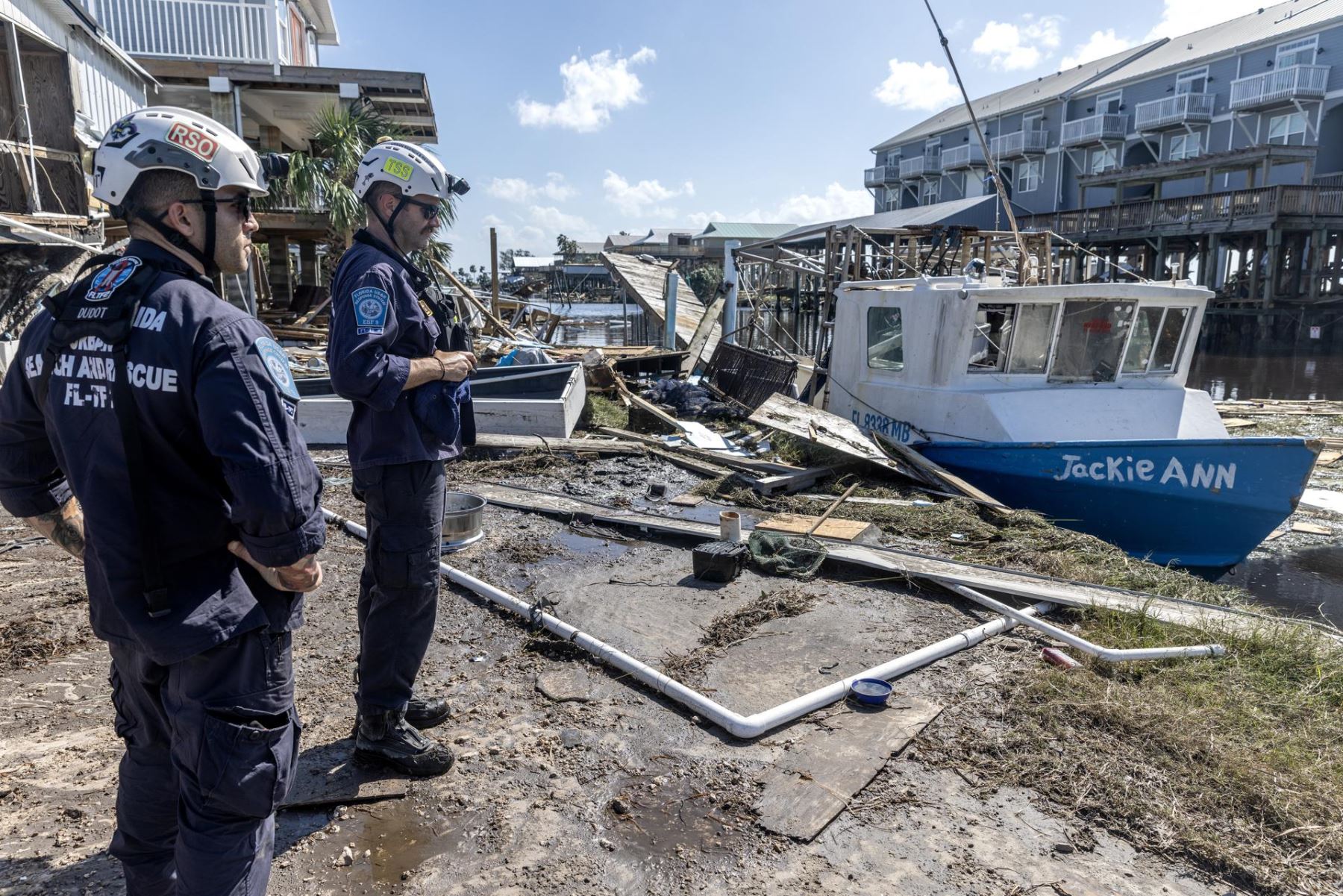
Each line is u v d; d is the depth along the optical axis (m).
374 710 2.94
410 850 2.59
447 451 2.83
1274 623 4.24
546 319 25.14
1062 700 3.42
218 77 17.28
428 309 2.87
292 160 17.36
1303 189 26.98
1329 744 3.16
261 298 20.55
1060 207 40.91
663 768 3.04
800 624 4.36
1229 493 6.50
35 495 1.92
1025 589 4.66
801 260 16.31
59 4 11.55
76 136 11.70
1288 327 29.86
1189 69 35.09
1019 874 2.49
